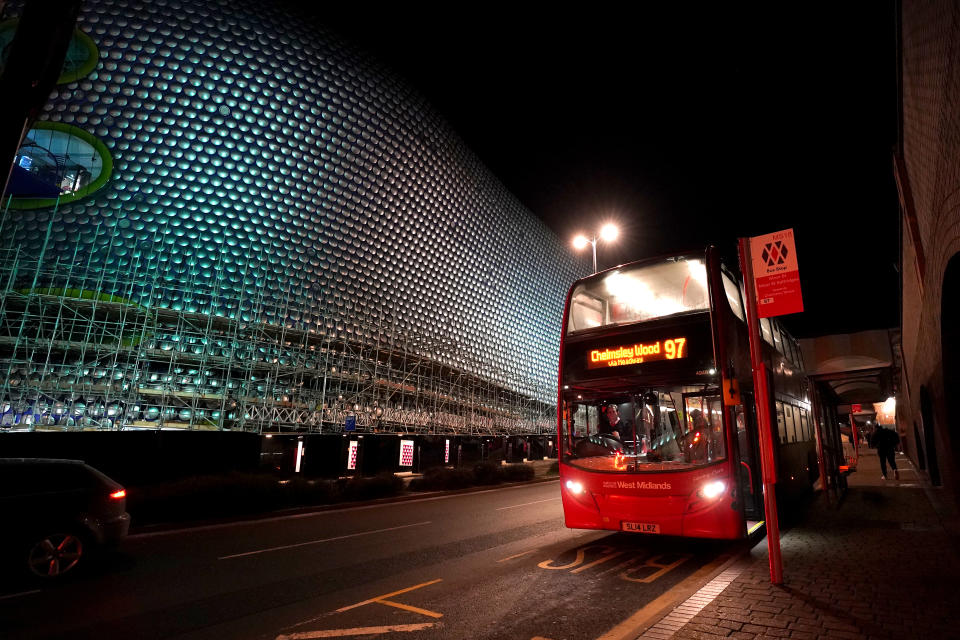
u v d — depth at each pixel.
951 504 11.68
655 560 7.82
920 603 4.87
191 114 33.91
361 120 43.94
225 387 26.33
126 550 9.30
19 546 6.85
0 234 25.86
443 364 44.06
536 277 66.06
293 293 33.72
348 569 7.66
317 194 38.31
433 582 6.80
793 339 14.16
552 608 5.54
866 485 17.28
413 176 47.59
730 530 7.52
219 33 37.38
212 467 19.14
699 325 8.39
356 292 38.41
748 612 4.71
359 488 17.86
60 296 24.45
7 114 2.93
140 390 24.25
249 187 34.59
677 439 8.23
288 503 15.55
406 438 31.55
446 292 48.22
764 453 5.93
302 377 29.78
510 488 22.80
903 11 6.96
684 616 4.64
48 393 22.19
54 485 7.49
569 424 9.16
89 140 29.86
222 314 29.30
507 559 8.12
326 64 43.03
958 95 4.83
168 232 29.95
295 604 5.93
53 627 5.25
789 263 6.07
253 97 37.31
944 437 9.41
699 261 8.90
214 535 10.92
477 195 57.09
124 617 5.53
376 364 34.69
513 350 57.12
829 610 4.71
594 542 9.41
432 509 15.29
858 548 7.50
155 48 34.03
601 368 9.02
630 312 9.31
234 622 5.32
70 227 27.42
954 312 7.09
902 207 10.16
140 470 17.44
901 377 23.14
